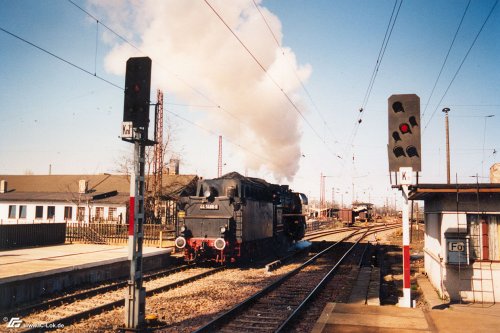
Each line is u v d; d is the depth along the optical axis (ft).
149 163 130.82
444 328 25.02
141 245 29.35
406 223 31.50
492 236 35.60
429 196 42.42
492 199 35.27
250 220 63.46
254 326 29.12
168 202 133.18
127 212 137.80
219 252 58.39
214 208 59.93
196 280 48.37
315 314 32.83
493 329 24.86
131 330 27.68
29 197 145.79
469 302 34.94
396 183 32.09
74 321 29.78
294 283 46.78
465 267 35.50
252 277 51.11
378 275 50.52
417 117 30.83
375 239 118.93
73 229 83.25
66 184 160.76
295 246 99.09
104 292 40.42
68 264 44.06
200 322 29.86
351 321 26.48
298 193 100.53
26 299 36.40
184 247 59.57
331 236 142.82
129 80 29.43
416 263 69.92
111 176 162.09
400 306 31.09
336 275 54.03
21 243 67.62
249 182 65.41
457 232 35.63
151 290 39.60
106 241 79.20
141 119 28.99
